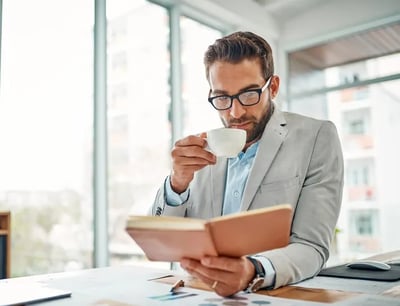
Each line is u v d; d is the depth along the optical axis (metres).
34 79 2.69
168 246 0.73
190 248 0.70
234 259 0.72
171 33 3.66
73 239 2.86
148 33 3.46
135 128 3.26
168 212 1.14
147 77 3.40
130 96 3.24
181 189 1.12
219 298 0.77
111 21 3.15
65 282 0.99
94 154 3.02
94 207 3.00
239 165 1.26
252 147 1.24
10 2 2.59
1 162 2.52
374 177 3.94
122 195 3.12
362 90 4.09
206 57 1.18
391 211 3.83
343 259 3.93
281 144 1.21
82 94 2.96
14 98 2.59
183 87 3.68
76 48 2.95
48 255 2.70
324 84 4.35
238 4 4.06
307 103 4.48
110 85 3.10
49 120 2.76
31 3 2.71
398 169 3.81
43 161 2.71
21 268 2.55
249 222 0.64
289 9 4.46
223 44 1.13
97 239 2.99
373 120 3.98
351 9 4.18
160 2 3.59
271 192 1.15
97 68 3.06
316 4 4.38
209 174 1.29
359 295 0.78
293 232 1.05
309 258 0.95
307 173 1.15
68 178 2.85
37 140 2.69
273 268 0.84
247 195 1.17
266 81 1.17
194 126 3.60
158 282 0.97
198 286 0.90
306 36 4.48
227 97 1.13
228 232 0.64
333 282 0.92
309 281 0.94
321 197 1.08
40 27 2.75
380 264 1.07
